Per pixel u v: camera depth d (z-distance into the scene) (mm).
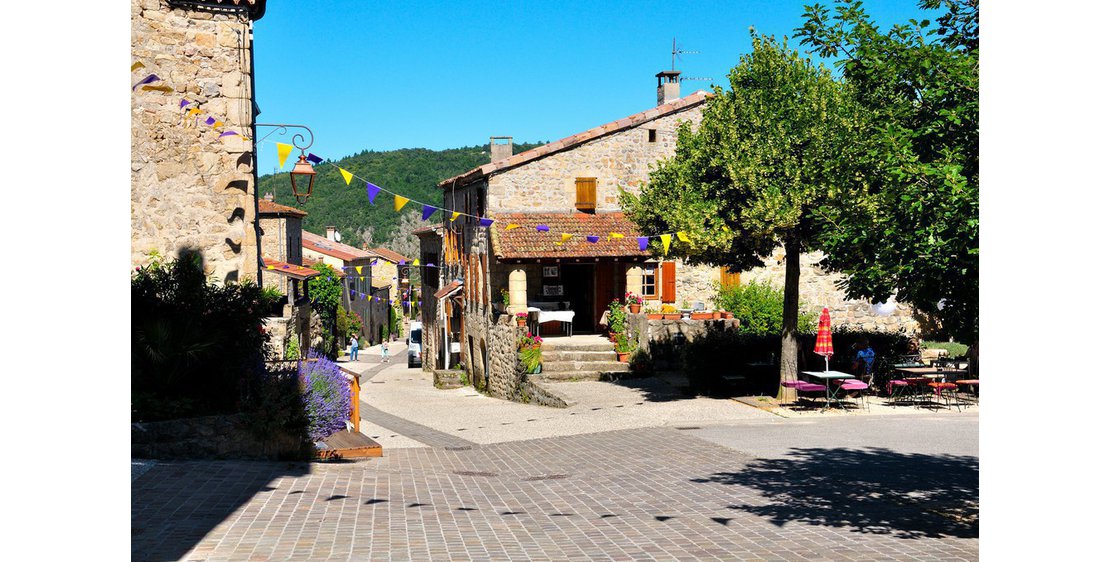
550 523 7918
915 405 16609
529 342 21703
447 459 12766
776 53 15555
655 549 6859
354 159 102250
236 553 6402
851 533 7316
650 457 12086
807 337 19031
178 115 13641
